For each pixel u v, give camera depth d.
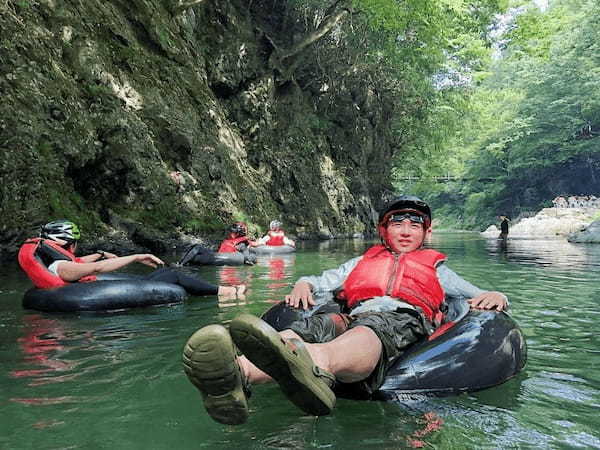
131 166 11.91
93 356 2.95
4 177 9.22
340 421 1.99
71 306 4.36
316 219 22.03
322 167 24.27
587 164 49.88
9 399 2.22
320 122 25.73
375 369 2.24
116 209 11.63
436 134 34.31
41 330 3.68
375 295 2.72
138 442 1.79
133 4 15.54
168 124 13.97
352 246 15.71
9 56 10.07
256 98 20.77
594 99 44.12
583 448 1.75
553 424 1.97
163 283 4.88
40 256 4.74
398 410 2.12
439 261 2.89
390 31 24.86
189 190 13.84
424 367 2.35
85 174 11.27
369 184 30.69
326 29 21.75
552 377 2.60
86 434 1.86
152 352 3.03
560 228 30.58
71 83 11.48
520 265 8.98
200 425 1.94
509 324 2.80
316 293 3.10
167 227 12.38
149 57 15.28
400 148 34.88
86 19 13.05
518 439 1.82
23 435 1.85
